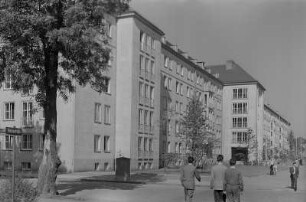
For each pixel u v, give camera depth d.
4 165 44.62
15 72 17.55
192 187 13.85
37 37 16.42
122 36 49.59
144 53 52.69
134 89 49.59
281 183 31.84
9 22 15.84
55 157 18.17
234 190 12.50
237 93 98.38
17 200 12.68
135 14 49.38
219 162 13.28
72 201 16.27
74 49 16.88
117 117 49.16
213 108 88.88
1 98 45.69
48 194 17.53
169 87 66.38
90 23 17.38
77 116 41.81
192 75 77.81
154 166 54.72
